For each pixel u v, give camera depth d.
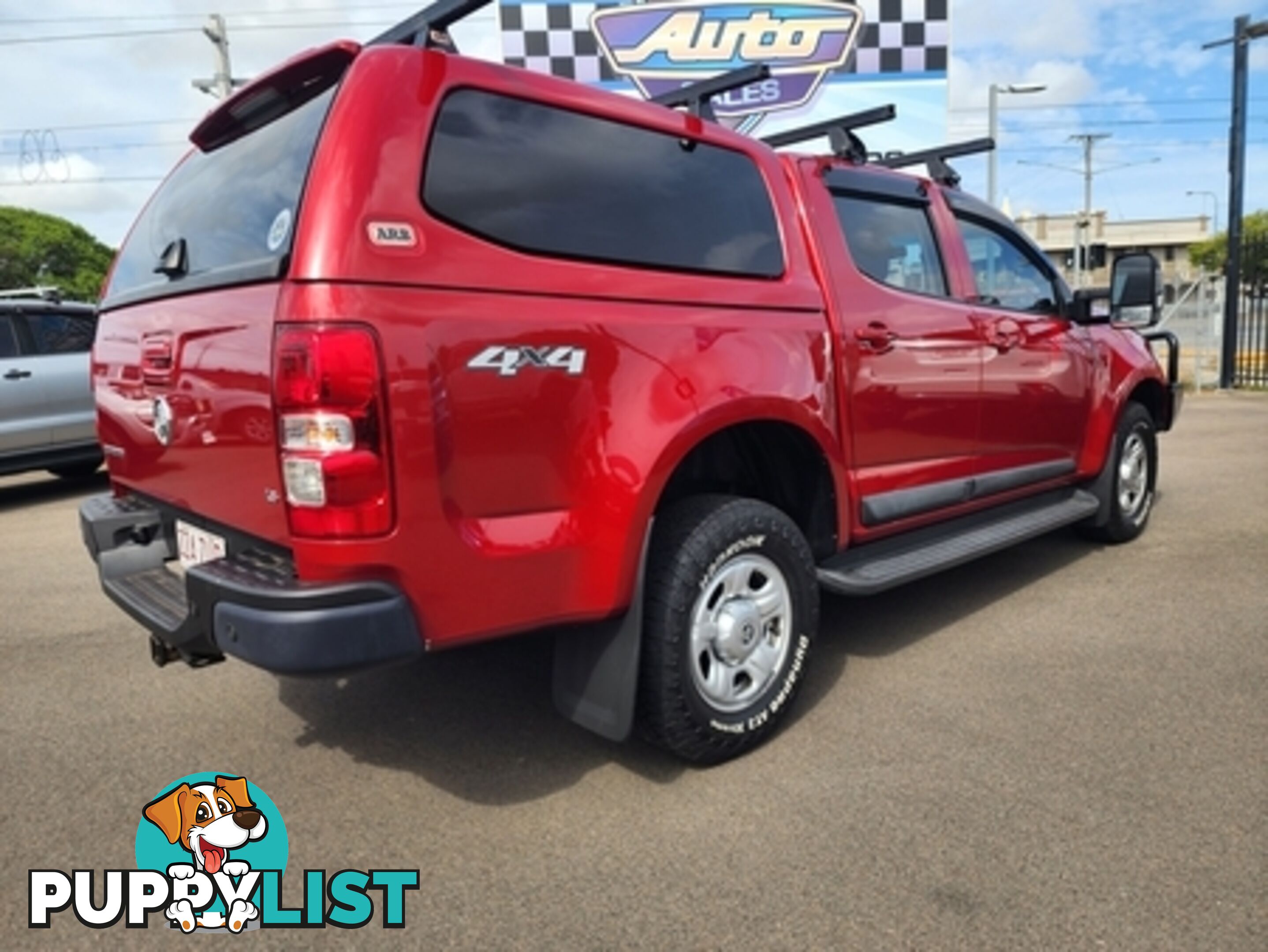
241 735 2.99
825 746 2.79
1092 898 2.04
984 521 4.02
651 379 2.42
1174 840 2.25
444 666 3.54
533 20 11.02
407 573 2.03
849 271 3.15
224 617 2.06
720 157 2.85
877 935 1.95
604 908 2.07
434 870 2.24
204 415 2.32
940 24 11.23
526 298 2.20
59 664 3.66
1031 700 3.07
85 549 5.73
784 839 2.31
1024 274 4.25
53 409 7.48
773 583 2.79
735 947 1.93
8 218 41.41
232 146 2.64
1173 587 4.23
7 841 2.41
